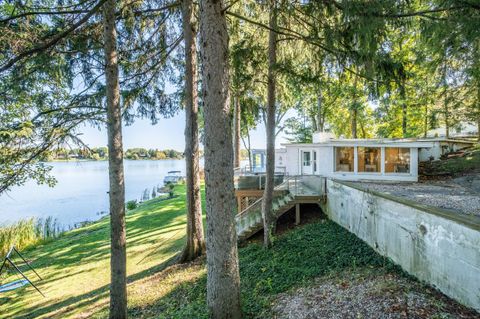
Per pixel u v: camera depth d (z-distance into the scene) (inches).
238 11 343.9
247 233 410.9
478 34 188.2
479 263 151.0
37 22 232.7
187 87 367.6
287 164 681.6
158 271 371.2
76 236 668.7
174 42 380.5
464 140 786.2
